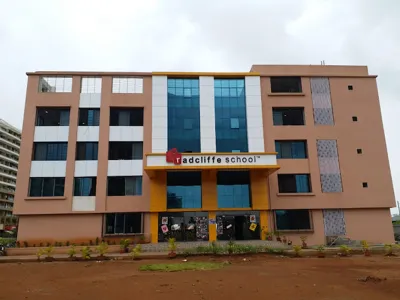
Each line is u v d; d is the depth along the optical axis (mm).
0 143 84000
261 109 32750
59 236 29344
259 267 17016
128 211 30078
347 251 22891
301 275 14484
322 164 32281
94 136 31469
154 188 30297
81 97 32219
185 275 14625
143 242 29266
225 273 15086
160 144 31297
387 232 31500
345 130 33250
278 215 31172
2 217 80250
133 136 31750
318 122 33281
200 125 31969
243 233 30375
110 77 32844
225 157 28078
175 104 32500
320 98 33875
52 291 11695
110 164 30984
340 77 34594
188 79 33312
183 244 27891
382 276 14172
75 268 17859
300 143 33156
